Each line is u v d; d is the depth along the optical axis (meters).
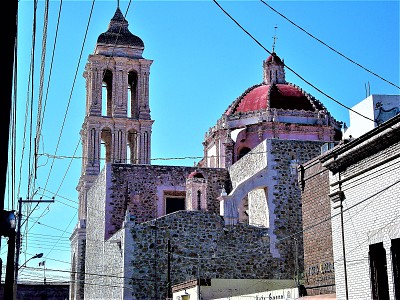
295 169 43.81
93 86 67.75
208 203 50.44
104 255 47.53
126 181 49.12
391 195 20.73
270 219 42.81
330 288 28.23
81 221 62.88
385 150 21.27
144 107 68.81
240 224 42.66
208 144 60.41
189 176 48.62
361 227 22.39
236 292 37.50
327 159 24.98
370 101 28.58
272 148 44.06
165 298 40.56
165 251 41.25
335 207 24.22
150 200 49.19
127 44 70.19
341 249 23.62
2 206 14.38
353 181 23.14
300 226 43.03
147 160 67.06
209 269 41.53
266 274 41.94
